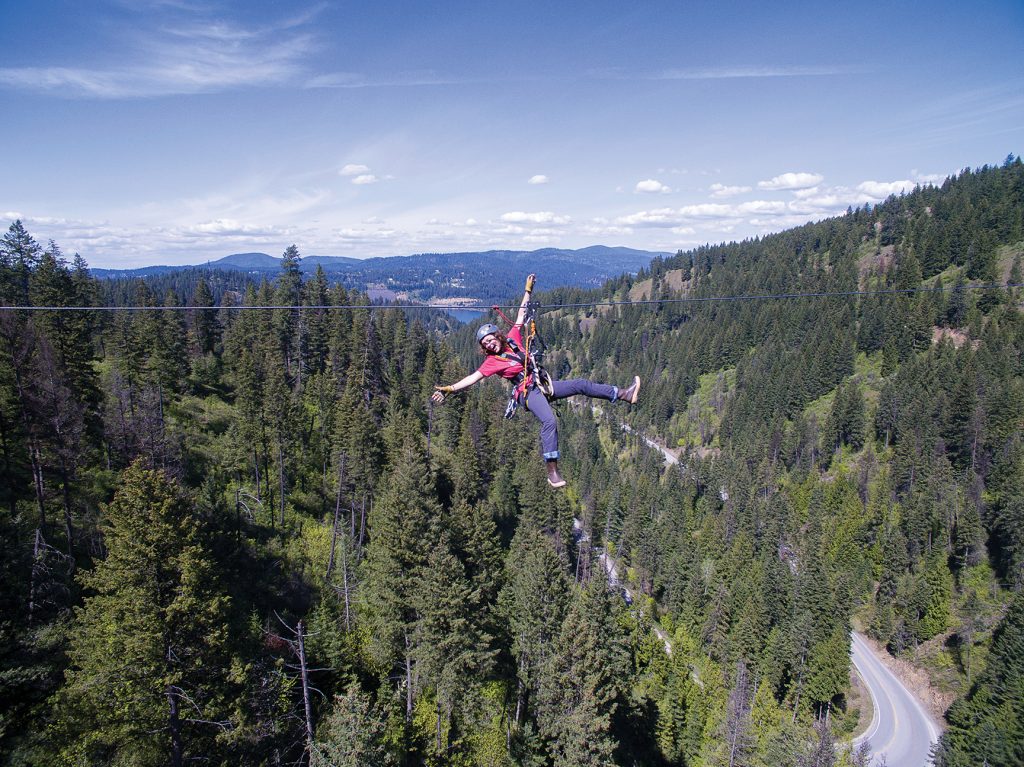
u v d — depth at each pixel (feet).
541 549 115.24
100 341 244.83
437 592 93.86
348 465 158.61
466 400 248.73
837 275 609.01
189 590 66.69
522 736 101.96
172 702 64.95
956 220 536.83
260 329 242.17
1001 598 217.77
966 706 153.48
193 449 168.96
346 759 59.11
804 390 453.17
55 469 112.27
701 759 135.74
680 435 521.24
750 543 261.03
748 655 180.14
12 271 180.24
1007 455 270.87
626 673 111.96
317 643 98.78
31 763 64.54
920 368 394.73
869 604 253.85
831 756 125.08
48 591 85.46
